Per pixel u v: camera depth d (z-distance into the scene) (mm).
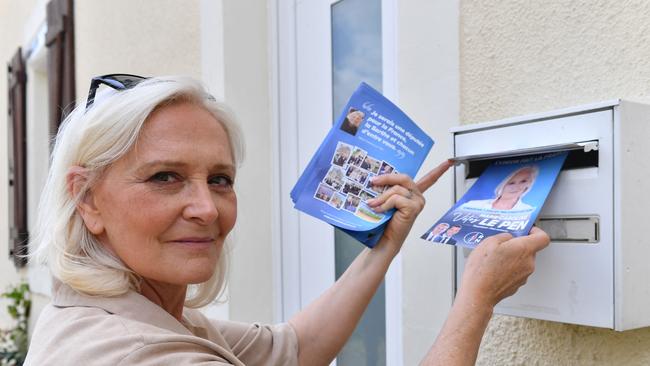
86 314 895
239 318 1990
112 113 893
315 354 1217
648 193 926
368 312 1744
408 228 1146
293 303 2012
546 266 989
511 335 1205
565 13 1111
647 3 987
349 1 1789
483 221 989
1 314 5723
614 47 1035
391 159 1110
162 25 2504
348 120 1097
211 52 2074
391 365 1618
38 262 1014
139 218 895
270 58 2064
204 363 825
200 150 919
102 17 3152
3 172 5707
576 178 952
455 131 1162
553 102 1129
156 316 924
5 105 5668
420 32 1375
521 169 1030
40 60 4535
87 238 957
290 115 2021
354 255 1771
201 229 920
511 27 1201
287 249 2037
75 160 934
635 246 908
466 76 1282
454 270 1119
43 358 837
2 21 5789
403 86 1423
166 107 925
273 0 2051
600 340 1055
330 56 1859
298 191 1062
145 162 893
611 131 905
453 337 857
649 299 926
